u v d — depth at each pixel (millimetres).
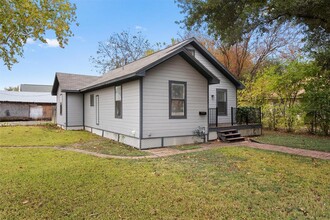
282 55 21000
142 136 8180
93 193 3877
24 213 3176
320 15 6254
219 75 12922
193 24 7309
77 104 15094
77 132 13375
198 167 5543
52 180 4543
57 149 8086
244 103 15609
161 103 8641
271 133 12422
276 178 4680
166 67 8766
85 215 3121
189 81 9375
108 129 11062
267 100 14250
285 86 12789
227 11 6777
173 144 8914
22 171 5172
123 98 9516
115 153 7426
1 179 4590
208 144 9234
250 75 21031
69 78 16281
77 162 6062
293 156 6727
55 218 3041
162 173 5047
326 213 3186
